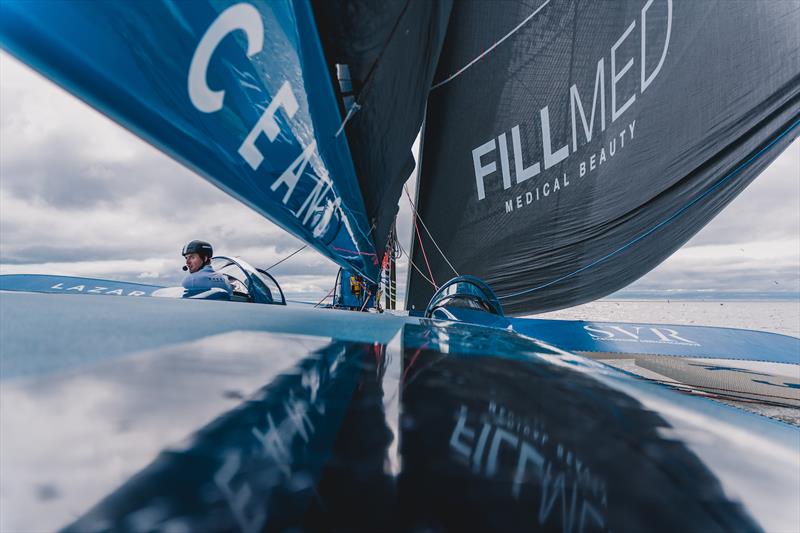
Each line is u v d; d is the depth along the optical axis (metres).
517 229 6.13
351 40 1.41
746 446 0.35
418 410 0.35
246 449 0.27
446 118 6.09
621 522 0.23
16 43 0.62
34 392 0.33
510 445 0.30
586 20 4.83
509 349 0.66
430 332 0.78
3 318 0.57
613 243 5.66
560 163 5.50
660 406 0.42
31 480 0.23
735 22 4.63
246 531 0.19
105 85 0.72
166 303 0.86
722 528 0.23
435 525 0.20
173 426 0.29
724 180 5.30
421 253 7.59
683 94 4.90
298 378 0.42
